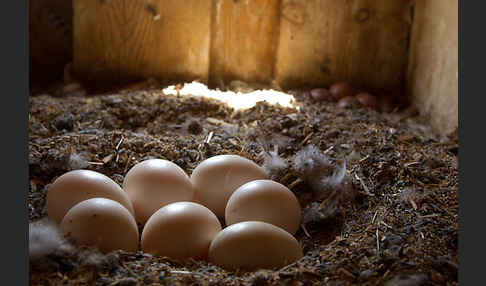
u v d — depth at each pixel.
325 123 0.64
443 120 0.68
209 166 0.50
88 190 0.45
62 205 0.45
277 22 0.78
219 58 0.79
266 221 0.46
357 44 0.80
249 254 0.41
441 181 0.53
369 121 0.67
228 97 0.72
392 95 0.80
